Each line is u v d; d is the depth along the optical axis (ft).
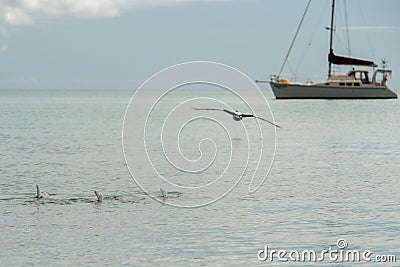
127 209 140.77
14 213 135.95
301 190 164.66
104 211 138.82
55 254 109.29
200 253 110.32
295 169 203.72
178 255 109.19
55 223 127.95
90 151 252.21
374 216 135.54
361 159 228.63
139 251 111.24
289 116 504.84
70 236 119.14
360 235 121.49
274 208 142.72
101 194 149.18
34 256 108.27
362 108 625.41
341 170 200.13
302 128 384.06
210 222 130.11
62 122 436.76
